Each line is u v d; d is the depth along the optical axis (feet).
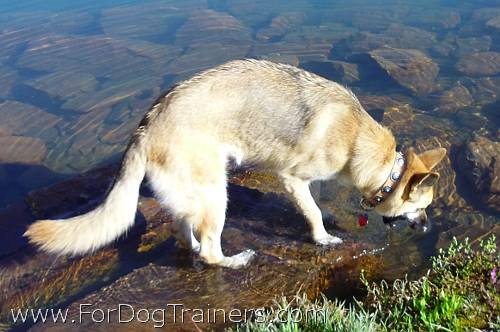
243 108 5.77
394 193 5.95
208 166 5.67
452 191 7.05
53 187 7.45
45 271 6.13
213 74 5.79
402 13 14.16
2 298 5.82
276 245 6.11
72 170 8.48
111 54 12.59
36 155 8.90
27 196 7.36
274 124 5.80
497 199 6.82
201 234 5.81
